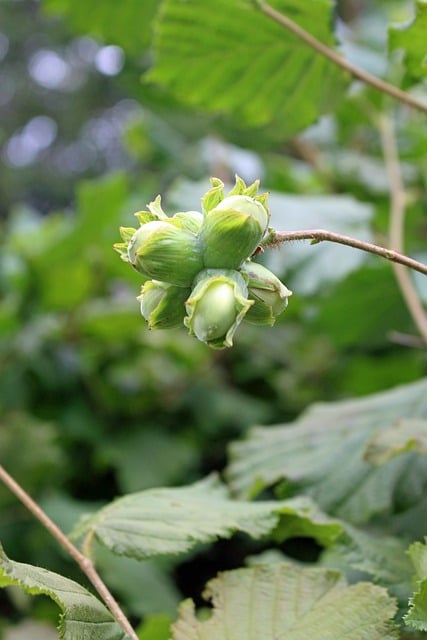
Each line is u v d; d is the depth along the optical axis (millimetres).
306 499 493
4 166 3449
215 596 436
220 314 357
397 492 511
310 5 572
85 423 1016
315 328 786
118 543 450
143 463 976
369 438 538
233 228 365
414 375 899
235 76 634
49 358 1047
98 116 3564
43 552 846
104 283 1167
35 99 3570
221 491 521
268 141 903
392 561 460
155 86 978
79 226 1064
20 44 3449
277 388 1125
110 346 1073
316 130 1053
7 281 1221
